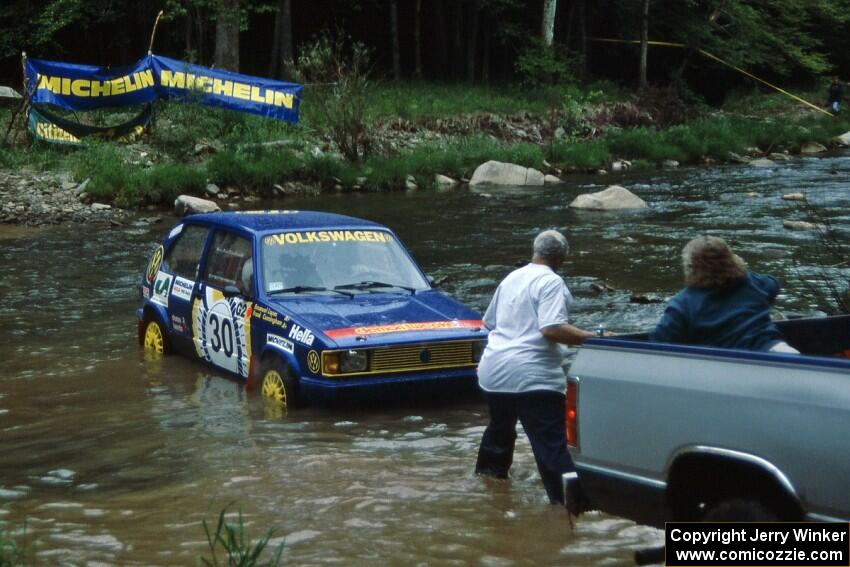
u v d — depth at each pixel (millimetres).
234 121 27312
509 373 6250
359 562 5262
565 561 5262
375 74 46406
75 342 10953
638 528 5742
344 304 8781
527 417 6227
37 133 25531
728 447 4289
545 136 35469
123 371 9719
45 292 13594
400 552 5395
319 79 30172
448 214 21219
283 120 27594
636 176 29297
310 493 6359
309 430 7789
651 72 54250
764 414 4176
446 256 16125
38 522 5934
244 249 9312
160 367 9859
